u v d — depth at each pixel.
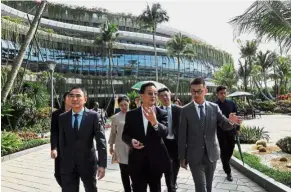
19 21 24.36
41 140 11.46
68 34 40.03
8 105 13.67
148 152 3.09
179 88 46.28
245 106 29.61
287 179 4.74
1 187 5.32
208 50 52.53
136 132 3.13
